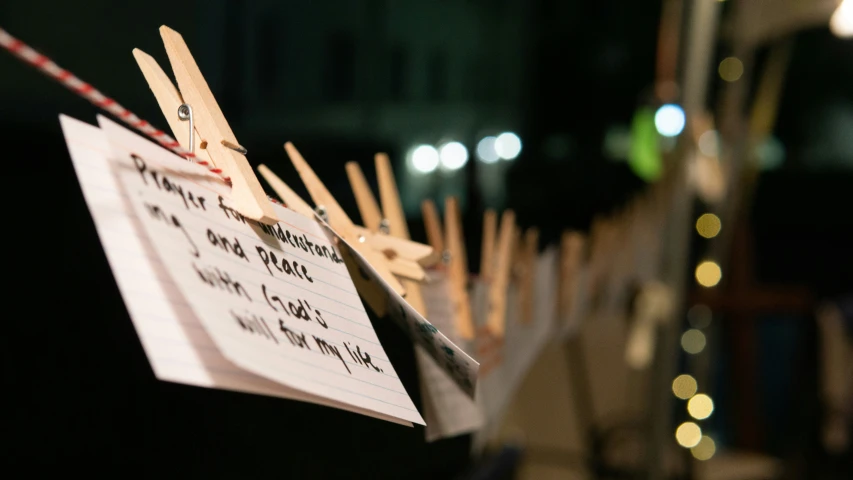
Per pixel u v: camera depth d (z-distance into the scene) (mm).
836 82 3730
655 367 1763
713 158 1920
